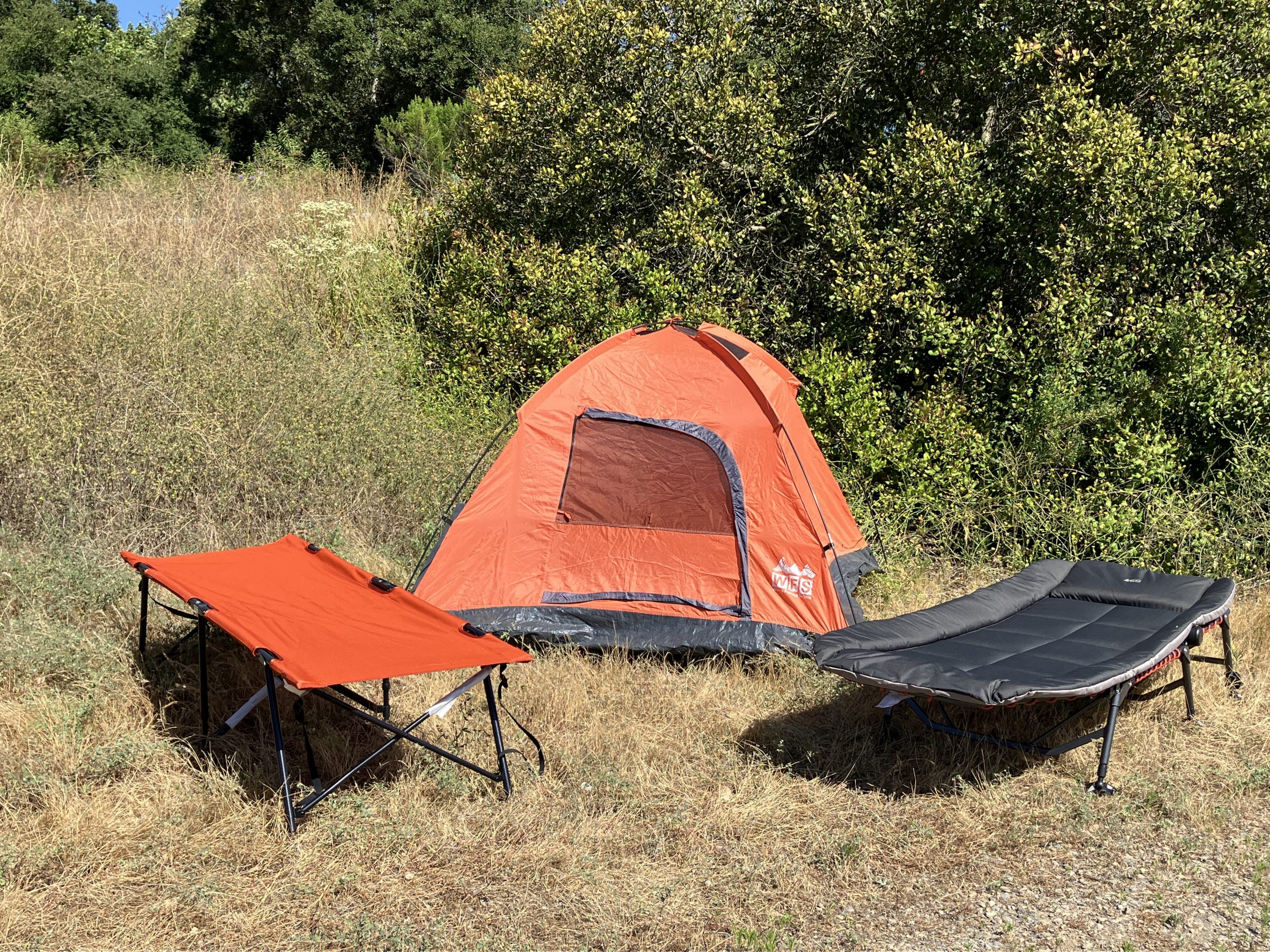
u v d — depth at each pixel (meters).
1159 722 4.58
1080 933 3.12
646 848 3.60
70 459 5.86
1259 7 7.19
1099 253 6.98
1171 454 6.79
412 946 2.98
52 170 13.52
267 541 5.92
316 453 6.54
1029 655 4.32
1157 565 6.29
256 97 24.47
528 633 5.22
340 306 8.99
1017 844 3.65
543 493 5.48
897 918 3.21
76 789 3.58
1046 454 6.74
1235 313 7.05
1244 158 7.09
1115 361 6.87
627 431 5.48
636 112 8.01
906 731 4.49
